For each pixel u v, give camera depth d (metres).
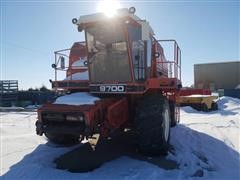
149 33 6.43
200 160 5.91
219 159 6.16
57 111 5.46
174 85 6.55
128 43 6.23
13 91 30.77
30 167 5.35
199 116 14.93
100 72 6.55
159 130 5.83
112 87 6.17
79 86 6.70
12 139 7.89
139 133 5.89
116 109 5.96
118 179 4.73
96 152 6.50
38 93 30.38
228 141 7.86
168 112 6.59
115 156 6.17
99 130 5.49
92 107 5.39
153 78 6.42
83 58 7.26
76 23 6.44
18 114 17.16
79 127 5.34
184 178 4.82
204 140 7.78
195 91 14.06
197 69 44.56
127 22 6.06
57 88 6.95
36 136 8.30
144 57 6.35
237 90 34.44
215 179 4.91
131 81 6.36
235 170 5.46
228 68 43.12
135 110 6.34
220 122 11.85
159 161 5.77
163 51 8.41
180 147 6.86
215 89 43.22
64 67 7.18
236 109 19.28
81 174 5.04
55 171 5.18
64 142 6.96
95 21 6.24
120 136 7.99
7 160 5.86
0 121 13.12
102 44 6.45
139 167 5.34
